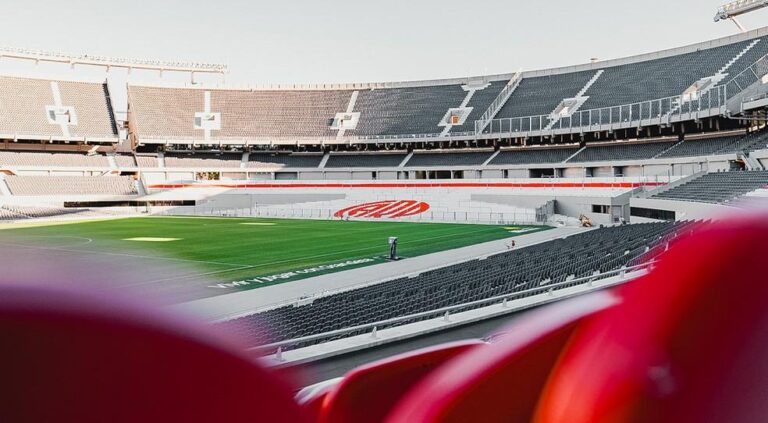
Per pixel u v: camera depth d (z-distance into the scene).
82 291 0.76
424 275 23.25
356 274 25.56
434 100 79.00
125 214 65.25
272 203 69.75
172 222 53.84
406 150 76.50
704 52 61.03
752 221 0.98
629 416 0.96
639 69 66.25
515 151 69.19
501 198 60.06
